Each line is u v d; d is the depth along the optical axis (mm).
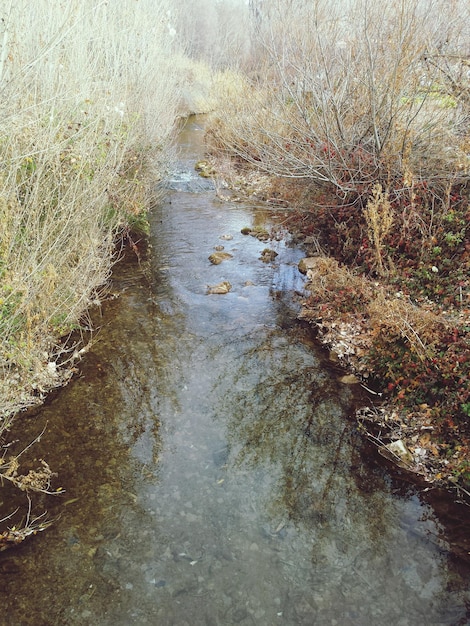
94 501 3326
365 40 5824
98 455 3705
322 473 3658
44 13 5461
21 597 2703
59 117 4820
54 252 4418
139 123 7613
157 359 4867
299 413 4258
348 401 4402
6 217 3699
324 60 5992
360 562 2998
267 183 10258
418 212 5484
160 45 9453
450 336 4074
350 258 6332
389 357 4480
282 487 3523
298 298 6129
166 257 7059
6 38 3633
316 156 6402
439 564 2992
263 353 5066
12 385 4023
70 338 5047
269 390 4535
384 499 3445
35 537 3055
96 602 2701
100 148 5430
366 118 6207
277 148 7547
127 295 5977
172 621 2627
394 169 5852
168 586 2807
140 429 3990
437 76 5930
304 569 2941
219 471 3641
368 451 3861
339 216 6527
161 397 4371
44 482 3414
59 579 2814
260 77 9023
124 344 5043
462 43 6445
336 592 2814
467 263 4961
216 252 7176
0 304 3525
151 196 8156
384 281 5422
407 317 4359
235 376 4707
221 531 3168
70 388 4371
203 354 5000
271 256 7188
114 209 6559
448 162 5676
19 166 3846
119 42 7324
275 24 7957
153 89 8875
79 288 4871
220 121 11867
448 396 3846
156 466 3648
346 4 7062
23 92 4320
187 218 8641
